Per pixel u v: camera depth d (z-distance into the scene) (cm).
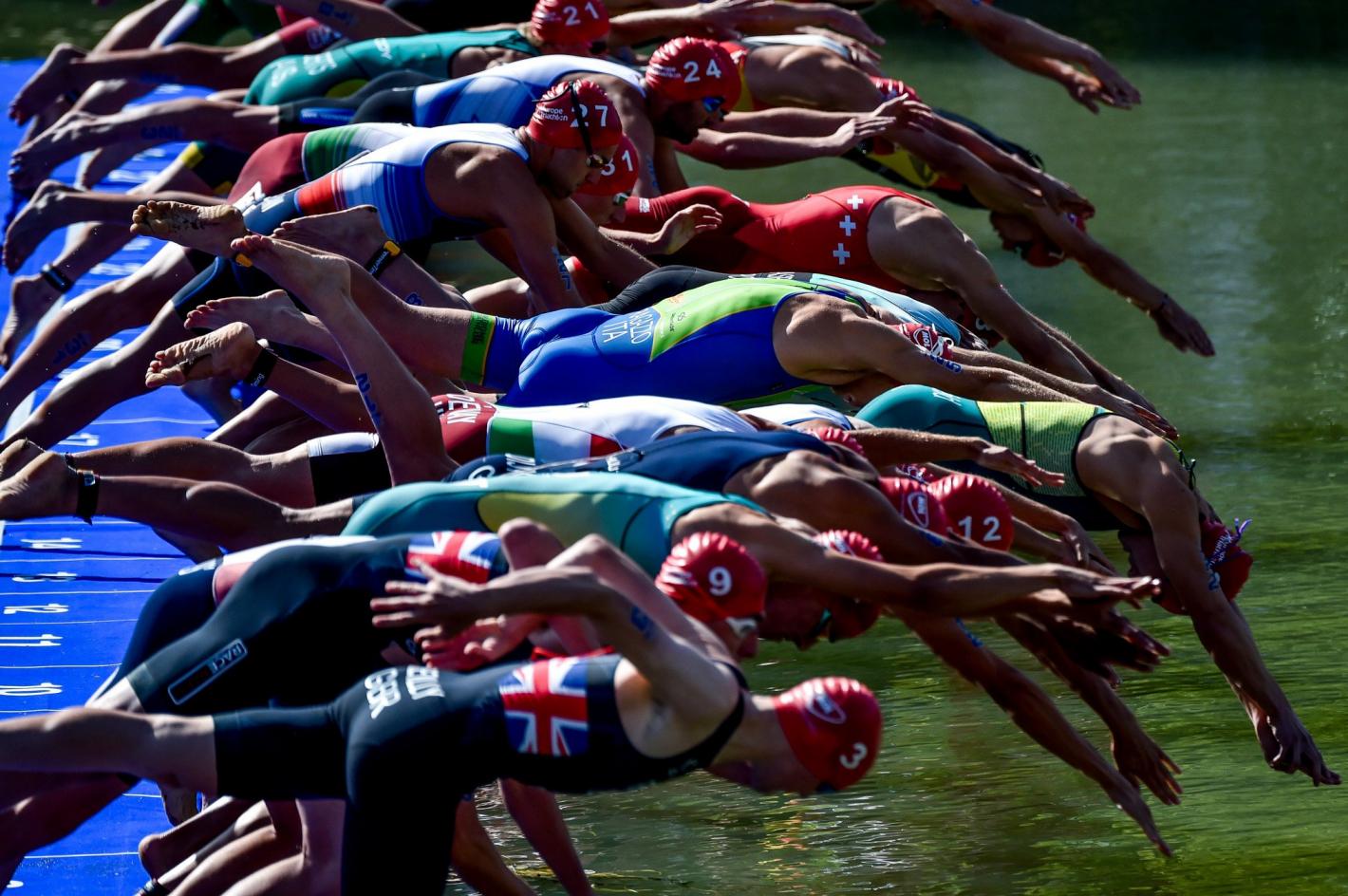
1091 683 1722
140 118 2820
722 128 2911
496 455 1650
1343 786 1878
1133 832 1784
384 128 2417
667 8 3306
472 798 1538
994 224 2980
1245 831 1784
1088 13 7288
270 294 1920
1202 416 3119
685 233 2438
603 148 2255
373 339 1773
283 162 2458
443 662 1313
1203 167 5028
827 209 2538
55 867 1644
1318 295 3869
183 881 1553
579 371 2002
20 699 1919
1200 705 2103
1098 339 3591
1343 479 2791
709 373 1991
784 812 1847
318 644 1413
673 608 1275
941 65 6372
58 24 6525
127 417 2925
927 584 1379
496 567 1391
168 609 1476
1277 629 2256
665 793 1905
